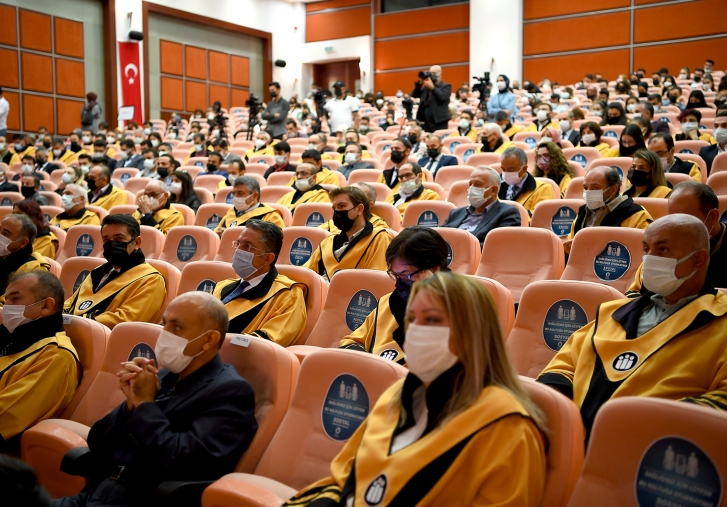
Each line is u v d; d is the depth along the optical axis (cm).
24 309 320
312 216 576
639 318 247
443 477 171
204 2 2111
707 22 1770
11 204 820
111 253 419
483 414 175
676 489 162
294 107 1764
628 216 431
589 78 1727
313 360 244
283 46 2348
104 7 1914
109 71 1919
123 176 1041
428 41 2150
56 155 1380
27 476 142
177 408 251
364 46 2259
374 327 312
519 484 169
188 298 263
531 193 569
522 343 289
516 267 395
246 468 248
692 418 164
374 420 200
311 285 377
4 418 299
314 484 205
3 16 1723
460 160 869
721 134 675
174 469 233
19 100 1759
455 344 182
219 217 647
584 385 241
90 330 332
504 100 1257
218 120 1504
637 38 1852
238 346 276
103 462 254
